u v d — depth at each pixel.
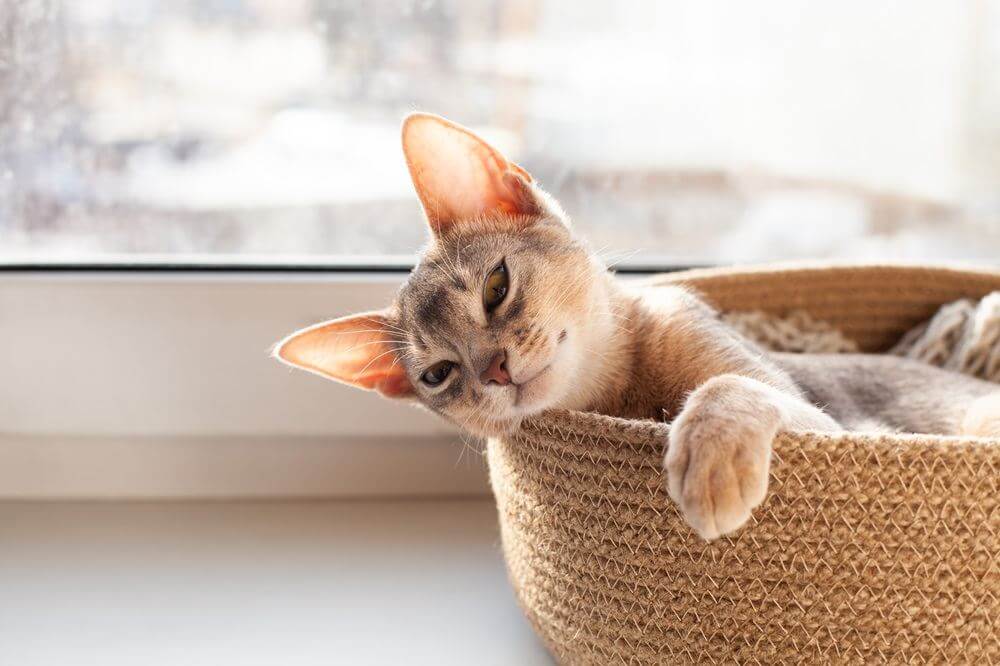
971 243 0.74
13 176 0.66
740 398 0.47
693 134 0.71
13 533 0.65
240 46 0.67
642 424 0.49
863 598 0.47
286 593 0.61
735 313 0.67
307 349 0.56
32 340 0.66
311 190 0.68
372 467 0.69
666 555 0.49
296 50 0.67
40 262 0.66
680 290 0.61
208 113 0.67
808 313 0.69
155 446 0.68
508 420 0.54
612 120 0.70
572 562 0.52
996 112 0.71
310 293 0.66
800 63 0.70
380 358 0.58
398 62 0.68
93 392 0.66
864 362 0.63
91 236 0.67
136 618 0.59
